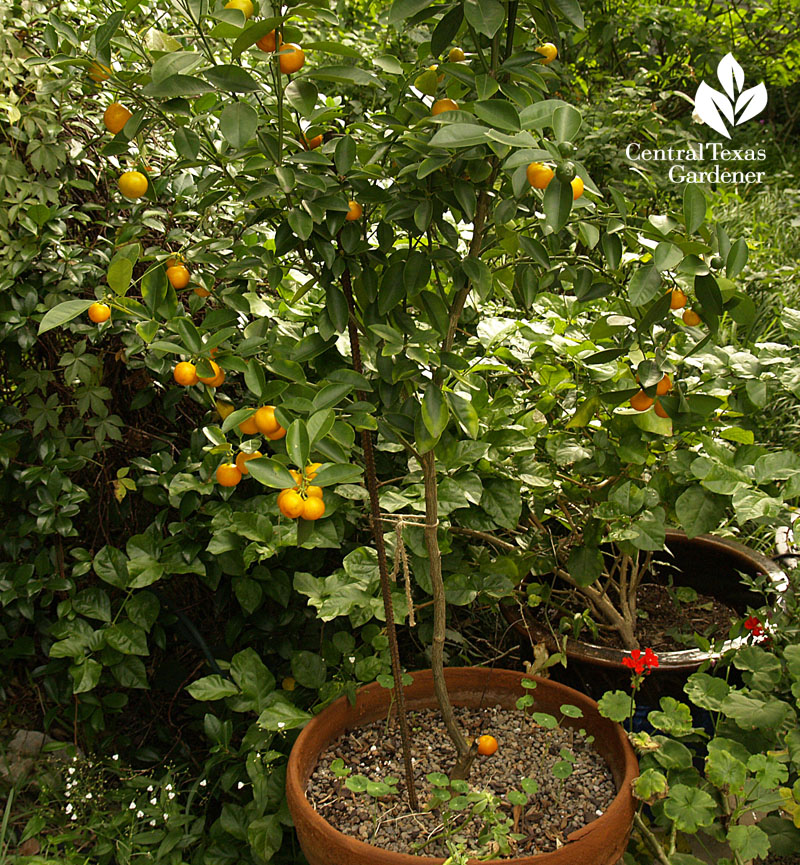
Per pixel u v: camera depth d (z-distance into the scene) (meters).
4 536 2.13
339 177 1.28
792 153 6.29
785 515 1.97
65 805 2.00
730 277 1.32
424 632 2.06
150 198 1.93
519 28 1.35
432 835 1.49
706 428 1.88
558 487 1.92
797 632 1.76
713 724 1.81
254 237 1.90
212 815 2.03
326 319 1.32
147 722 2.29
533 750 1.68
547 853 1.32
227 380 2.18
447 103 1.24
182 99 1.25
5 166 1.97
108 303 1.21
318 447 1.19
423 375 1.31
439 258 1.30
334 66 1.19
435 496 1.47
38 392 2.20
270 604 2.20
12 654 2.13
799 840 1.55
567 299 2.14
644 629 2.23
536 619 2.14
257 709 1.86
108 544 2.18
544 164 1.13
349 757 1.68
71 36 1.37
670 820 1.60
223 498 2.02
